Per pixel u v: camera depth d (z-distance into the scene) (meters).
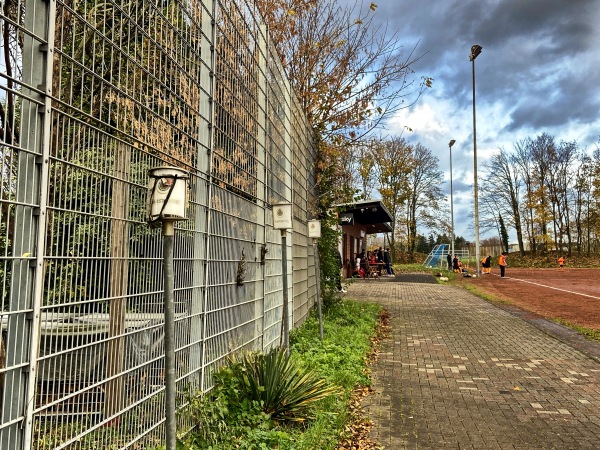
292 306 7.73
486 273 36.91
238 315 4.72
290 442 3.59
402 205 49.84
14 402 1.87
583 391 5.56
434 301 15.82
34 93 1.98
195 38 3.69
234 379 4.01
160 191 2.31
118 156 2.59
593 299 17.16
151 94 2.97
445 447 3.89
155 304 2.99
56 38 2.27
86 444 2.29
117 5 2.57
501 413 4.75
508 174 54.53
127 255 2.68
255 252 5.45
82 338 2.29
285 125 7.52
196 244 3.65
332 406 4.44
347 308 11.42
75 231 2.24
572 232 54.03
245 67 5.11
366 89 12.29
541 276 32.97
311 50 12.35
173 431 2.33
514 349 7.98
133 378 2.72
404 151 48.12
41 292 1.98
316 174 11.60
